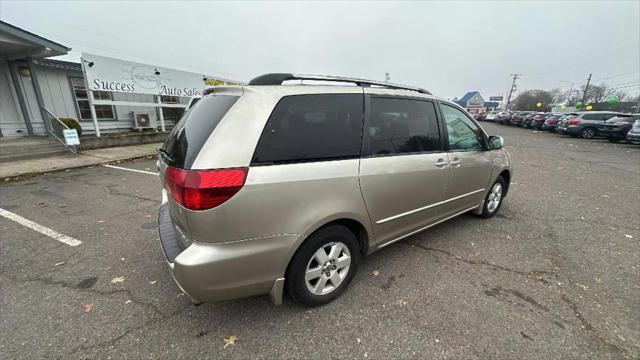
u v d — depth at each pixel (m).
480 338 1.99
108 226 3.76
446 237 3.49
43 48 8.73
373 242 2.52
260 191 1.75
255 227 1.78
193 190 1.64
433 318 2.17
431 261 2.96
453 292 2.47
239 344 1.92
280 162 1.84
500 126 33.38
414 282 2.60
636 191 5.68
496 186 3.99
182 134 2.05
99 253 3.08
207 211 1.65
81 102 11.61
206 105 2.12
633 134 12.95
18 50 9.08
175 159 1.89
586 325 2.12
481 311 2.25
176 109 15.21
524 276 2.72
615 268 2.88
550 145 14.09
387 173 2.38
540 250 3.22
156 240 3.38
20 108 10.21
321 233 2.09
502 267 2.87
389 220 2.55
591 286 2.59
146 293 2.42
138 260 2.95
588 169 7.99
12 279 2.61
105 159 8.22
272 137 1.84
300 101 2.01
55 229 3.66
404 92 2.69
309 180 1.93
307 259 2.07
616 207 4.69
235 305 2.28
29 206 4.49
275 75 2.09
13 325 2.05
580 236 3.58
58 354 1.82
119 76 10.41
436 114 2.93
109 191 5.30
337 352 1.87
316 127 2.04
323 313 2.21
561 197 5.22
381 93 2.46
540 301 2.38
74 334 1.98
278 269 1.93
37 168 6.86
